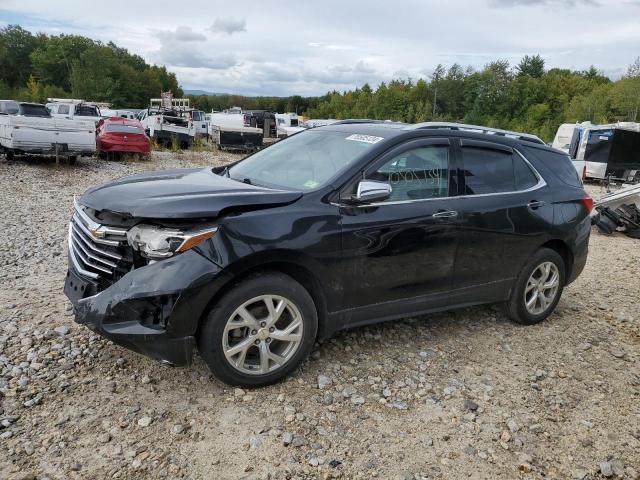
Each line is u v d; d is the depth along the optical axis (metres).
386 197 3.75
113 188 3.79
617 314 5.75
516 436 3.38
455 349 4.52
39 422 3.14
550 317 5.46
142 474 2.80
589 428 3.54
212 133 28.17
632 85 52.41
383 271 4.01
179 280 3.19
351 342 4.46
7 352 3.89
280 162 4.49
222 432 3.18
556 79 81.69
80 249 3.78
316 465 2.97
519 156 4.98
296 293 3.60
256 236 3.41
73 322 4.46
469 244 4.44
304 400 3.56
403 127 4.49
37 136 14.59
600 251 9.18
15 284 5.39
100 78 73.44
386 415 3.49
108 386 3.55
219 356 3.42
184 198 3.40
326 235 3.68
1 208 9.26
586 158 22.39
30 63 96.06
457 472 3.01
